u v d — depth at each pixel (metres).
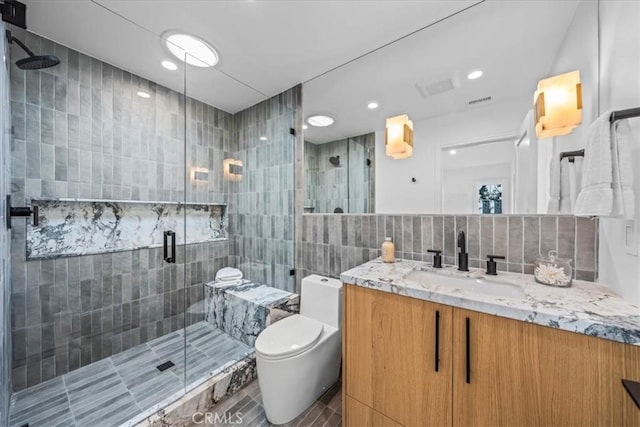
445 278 1.31
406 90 1.65
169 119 2.28
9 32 1.25
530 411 0.81
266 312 1.91
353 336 1.23
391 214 1.67
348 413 1.25
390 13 1.36
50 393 1.53
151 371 1.73
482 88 1.42
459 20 1.38
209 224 2.62
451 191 1.49
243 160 2.68
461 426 0.94
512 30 1.33
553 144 1.21
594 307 0.81
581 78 1.15
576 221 1.13
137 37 1.60
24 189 1.54
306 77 2.04
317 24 1.46
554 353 0.78
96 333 1.85
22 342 1.54
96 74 1.84
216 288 2.37
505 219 1.29
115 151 1.95
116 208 1.99
